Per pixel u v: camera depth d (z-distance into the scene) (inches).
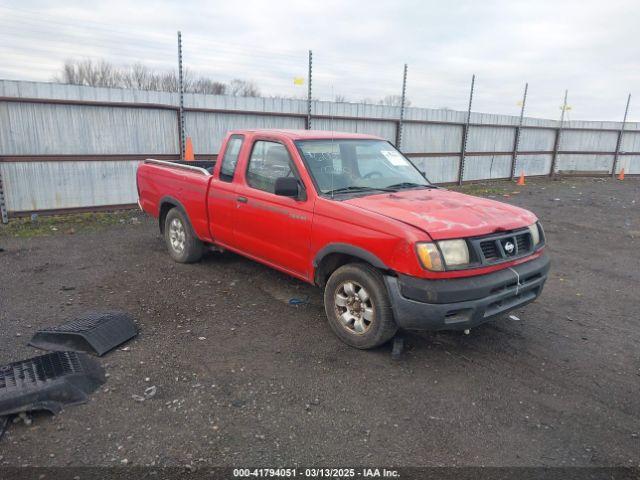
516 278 159.0
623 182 822.5
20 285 227.9
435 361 164.7
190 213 248.5
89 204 409.7
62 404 131.6
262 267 262.2
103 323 173.2
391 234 151.4
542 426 130.1
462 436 124.9
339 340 177.3
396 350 164.9
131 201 430.9
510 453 118.8
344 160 201.2
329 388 145.6
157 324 187.5
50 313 194.7
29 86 365.1
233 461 113.0
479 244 153.1
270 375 152.0
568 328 196.2
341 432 125.0
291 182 175.8
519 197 593.9
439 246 146.5
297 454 116.1
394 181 205.8
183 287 229.5
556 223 429.1
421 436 124.5
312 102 516.1
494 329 192.5
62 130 386.3
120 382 144.7
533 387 149.9
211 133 462.0
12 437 119.1
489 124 712.4
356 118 557.0
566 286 251.6
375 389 145.9
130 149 422.3
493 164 745.6
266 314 200.1
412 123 617.3
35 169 378.9
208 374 151.3
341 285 172.2
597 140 874.1
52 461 111.2
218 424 126.4
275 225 195.3
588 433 127.6
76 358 150.4
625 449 121.4
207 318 194.5
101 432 121.8
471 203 178.1
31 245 304.0
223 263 267.6
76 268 256.4
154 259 275.6
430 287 145.8
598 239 366.9
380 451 118.2
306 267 185.3
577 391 148.3
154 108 426.6
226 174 225.9
